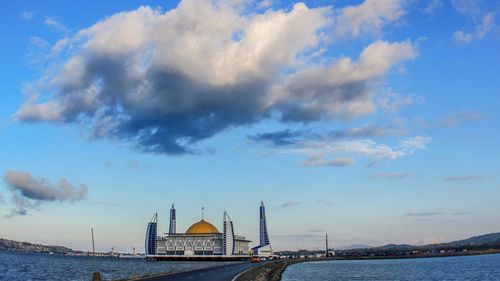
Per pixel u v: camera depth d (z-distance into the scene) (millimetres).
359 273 156375
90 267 179000
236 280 71125
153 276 78312
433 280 122250
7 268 151625
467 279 123500
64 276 112688
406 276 139000
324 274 151250
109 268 171125
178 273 92438
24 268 155000
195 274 87938
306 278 131125
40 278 104375
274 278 105625
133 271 142500
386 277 135375
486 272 151250
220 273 92250
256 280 82250
